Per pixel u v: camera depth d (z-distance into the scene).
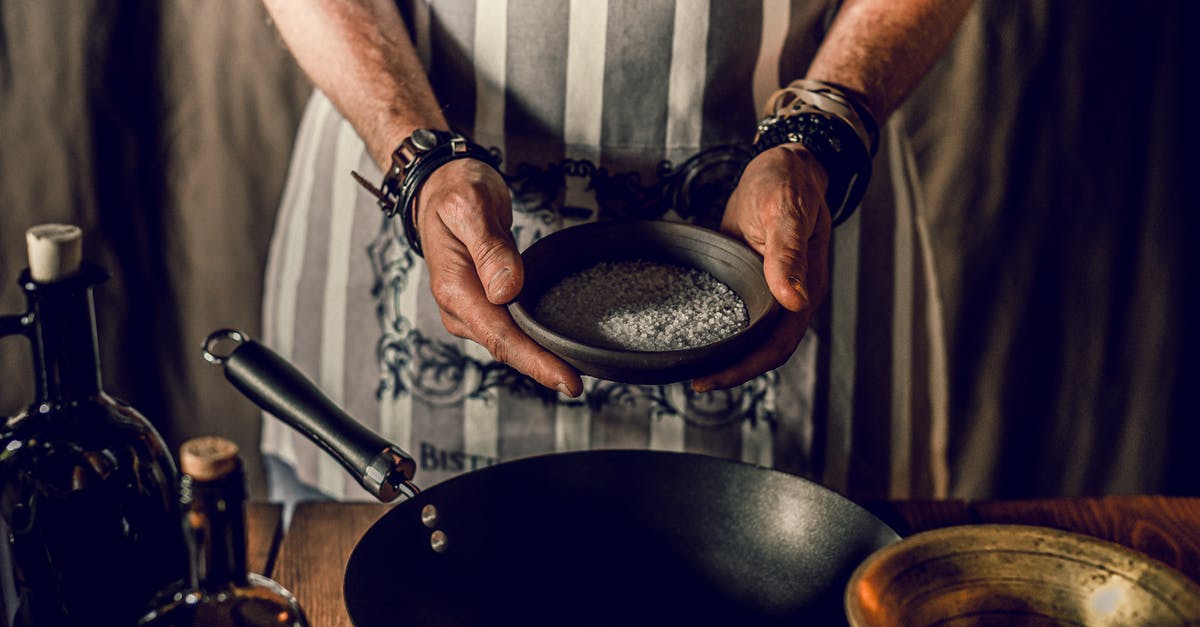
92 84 1.80
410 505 0.68
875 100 0.94
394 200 0.88
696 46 0.95
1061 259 1.95
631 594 0.74
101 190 1.85
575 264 0.81
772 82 0.98
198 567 0.68
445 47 0.98
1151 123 1.88
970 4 1.04
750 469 0.75
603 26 0.95
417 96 0.94
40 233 0.68
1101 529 0.86
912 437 1.13
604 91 0.97
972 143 1.89
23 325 0.71
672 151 0.99
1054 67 1.85
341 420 0.68
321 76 0.98
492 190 0.81
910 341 1.10
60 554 0.72
